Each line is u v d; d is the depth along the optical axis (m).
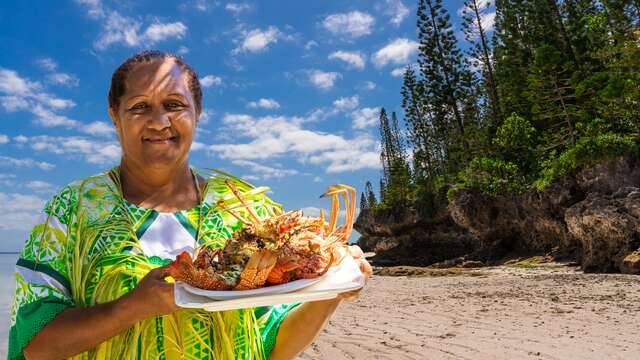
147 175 1.65
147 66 1.63
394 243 45.31
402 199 45.66
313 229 1.53
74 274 1.45
